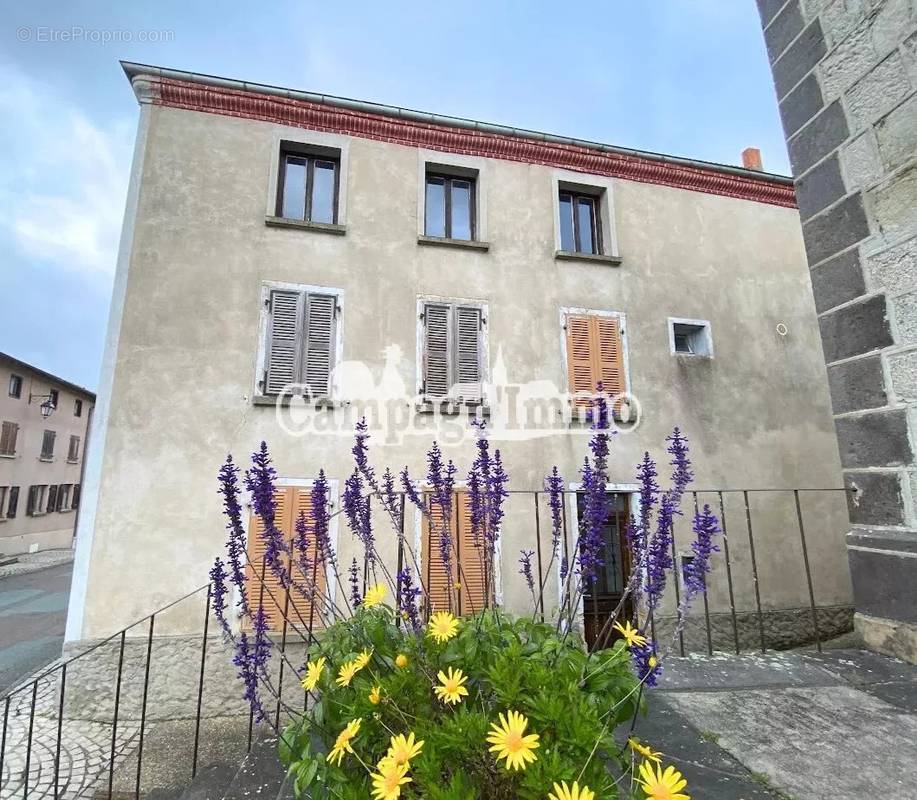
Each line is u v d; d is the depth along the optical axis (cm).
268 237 639
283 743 178
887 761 210
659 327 745
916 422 330
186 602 541
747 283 798
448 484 263
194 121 641
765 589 692
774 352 781
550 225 739
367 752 156
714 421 732
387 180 692
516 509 637
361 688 165
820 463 755
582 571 224
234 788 239
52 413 2319
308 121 679
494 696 166
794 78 422
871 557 348
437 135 716
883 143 355
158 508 551
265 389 603
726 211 817
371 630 190
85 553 530
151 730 502
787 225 840
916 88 335
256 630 223
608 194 772
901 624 327
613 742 140
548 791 119
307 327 630
